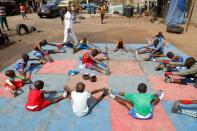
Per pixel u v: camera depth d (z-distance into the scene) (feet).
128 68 27.50
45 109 18.47
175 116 17.72
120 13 96.37
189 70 22.08
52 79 24.09
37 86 18.34
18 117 17.46
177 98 20.42
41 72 25.98
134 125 16.52
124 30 55.11
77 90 17.56
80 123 16.72
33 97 18.10
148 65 28.63
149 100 17.34
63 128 16.21
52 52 33.24
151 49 34.12
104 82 23.44
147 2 102.83
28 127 16.35
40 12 80.53
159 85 22.97
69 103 19.34
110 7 99.30
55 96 20.56
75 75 25.11
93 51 27.45
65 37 38.24
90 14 95.50
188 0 63.00
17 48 37.55
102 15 67.15
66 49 35.45
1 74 25.71
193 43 42.32
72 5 78.89
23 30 54.08
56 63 28.96
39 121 16.99
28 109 18.15
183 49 38.19
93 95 20.75
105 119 17.17
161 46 31.32
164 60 28.68
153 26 62.18
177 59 28.35
